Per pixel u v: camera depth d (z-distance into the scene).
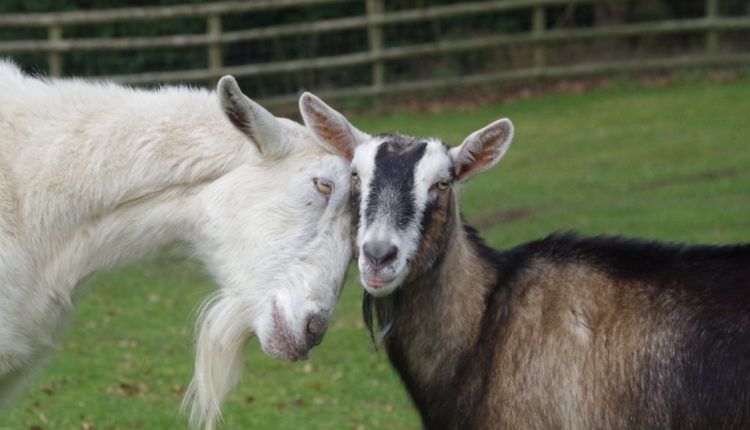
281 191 5.22
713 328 4.88
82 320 9.99
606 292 5.14
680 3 21.31
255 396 8.20
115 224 5.29
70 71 19.36
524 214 12.69
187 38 18.62
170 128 5.31
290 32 18.94
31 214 5.18
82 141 5.25
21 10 19.97
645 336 4.98
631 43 20.95
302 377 8.70
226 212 5.26
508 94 19.42
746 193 12.99
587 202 13.07
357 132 5.32
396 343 5.45
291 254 5.19
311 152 5.27
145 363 8.82
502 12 20.73
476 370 5.21
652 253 5.21
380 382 8.58
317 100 5.24
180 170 5.28
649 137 16.05
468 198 13.55
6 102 5.27
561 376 5.04
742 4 20.48
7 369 5.22
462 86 19.59
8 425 7.13
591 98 18.78
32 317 5.24
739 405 4.78
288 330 5.16
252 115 5.07
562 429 5.02
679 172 14.14
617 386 4.97
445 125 17.42
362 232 4.98
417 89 19.30
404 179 5.04
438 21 20.39
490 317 5.27
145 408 7.72
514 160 15.44
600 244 5.31
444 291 5.25
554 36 19.31
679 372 4.89
